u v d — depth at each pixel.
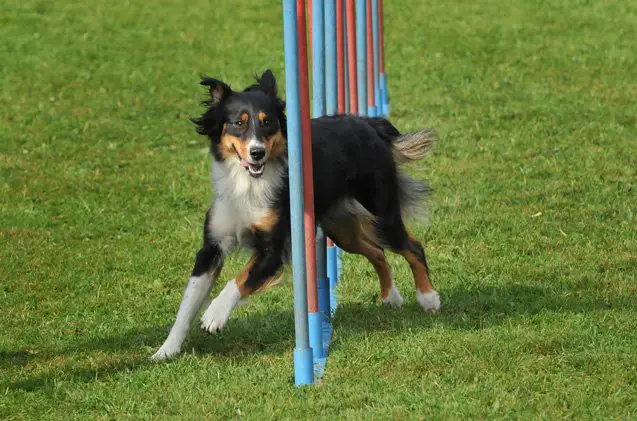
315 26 11.01
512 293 11.30
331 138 10.23
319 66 11.09
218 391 8.57
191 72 26.47
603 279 11.60
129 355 9.91
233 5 33.69
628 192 15.69
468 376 8.62
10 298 12.04
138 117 22.34
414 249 10.90
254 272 9.62
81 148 19.88
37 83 24.95
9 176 17.77
